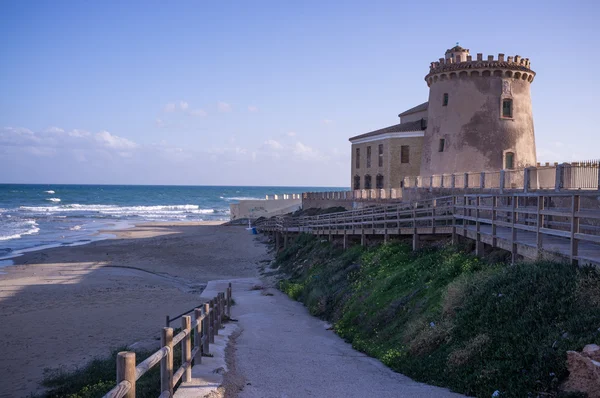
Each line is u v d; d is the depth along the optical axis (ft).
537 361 27.27
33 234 228.84
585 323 27.99
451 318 39.45
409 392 31.27
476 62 136.05
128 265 140.87
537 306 32.04
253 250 169.48
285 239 150.41
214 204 567.18
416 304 49.47
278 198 299.79
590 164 48.98
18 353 60.70
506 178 73.20
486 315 35.32
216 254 162.30
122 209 442.91
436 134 143.54
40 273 127.44
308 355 44.37
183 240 199.62
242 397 29.01
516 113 138.31
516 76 138.10
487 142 136.15
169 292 100.94
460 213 67.05
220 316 54.54
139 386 32.40
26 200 509.35
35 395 44.91
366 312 57.00
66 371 52.65
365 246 90.68
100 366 49.62
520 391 26.37
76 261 148.46
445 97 141.79
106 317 78.59
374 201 143.02
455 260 55.21
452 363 33.42
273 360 40.40
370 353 45.70
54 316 79.61
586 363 23.76
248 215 288.30
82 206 453.17
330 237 113.39
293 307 78.64
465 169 136.87
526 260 42.11
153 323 74.64
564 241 45.52
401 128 171.42
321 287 80.12
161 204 547.90
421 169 150.82
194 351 33.19
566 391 24.27
